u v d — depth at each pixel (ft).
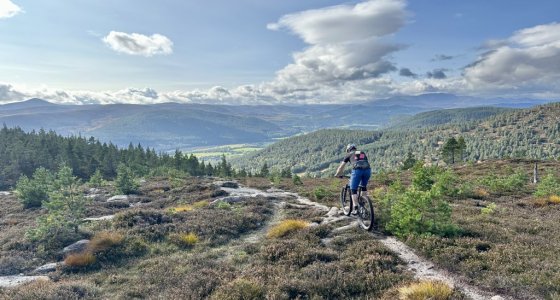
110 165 327.67
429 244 33.73
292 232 45.34
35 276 37.68
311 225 48.21
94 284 33.27
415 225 37.78
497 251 31.42
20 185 92.79
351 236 39.83
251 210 66.33
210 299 27.09
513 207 60.44
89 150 368.07
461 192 72.23
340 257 34.19
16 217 78.79
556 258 29.17
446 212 38.73
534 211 56.85
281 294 26.23
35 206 91.61
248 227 54.54
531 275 25.54
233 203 80.18
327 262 33.65
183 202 91.61
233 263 36.55
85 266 39.19
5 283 35.86
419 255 33.14
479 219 45.29
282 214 63.98
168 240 46.88
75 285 31.91
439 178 73.10
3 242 50.03
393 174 165.48
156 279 33.42
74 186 52.37
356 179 42.11
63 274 37.06
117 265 39.55
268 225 56.49
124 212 58.59
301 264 33.24
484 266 28.53
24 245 46.60
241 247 43.27
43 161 294.46
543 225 41.98
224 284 29.48
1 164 279.49
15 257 42.04
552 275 25.34
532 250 31.19
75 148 332.39
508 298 23.26
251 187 135.44
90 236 49.08
